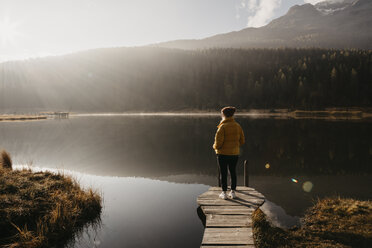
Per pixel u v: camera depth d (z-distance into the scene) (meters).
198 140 19.25
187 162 11.50
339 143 16.52
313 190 6.99
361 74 108.94
